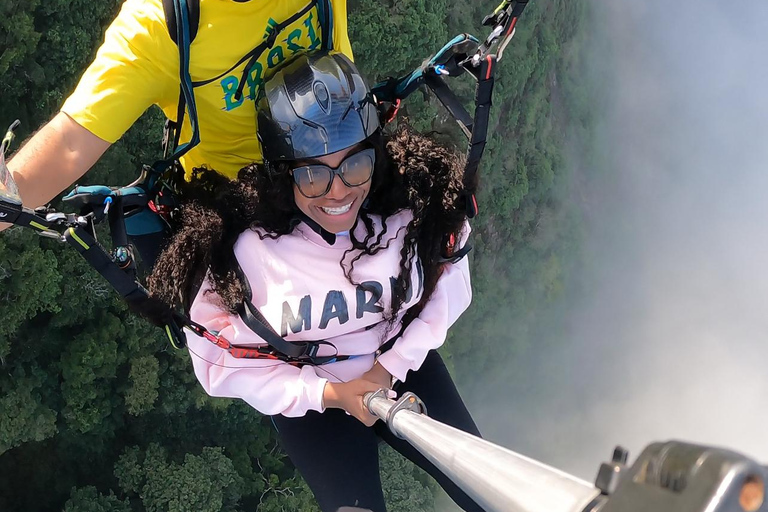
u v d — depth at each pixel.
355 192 2.85
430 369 3.75
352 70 2.82
